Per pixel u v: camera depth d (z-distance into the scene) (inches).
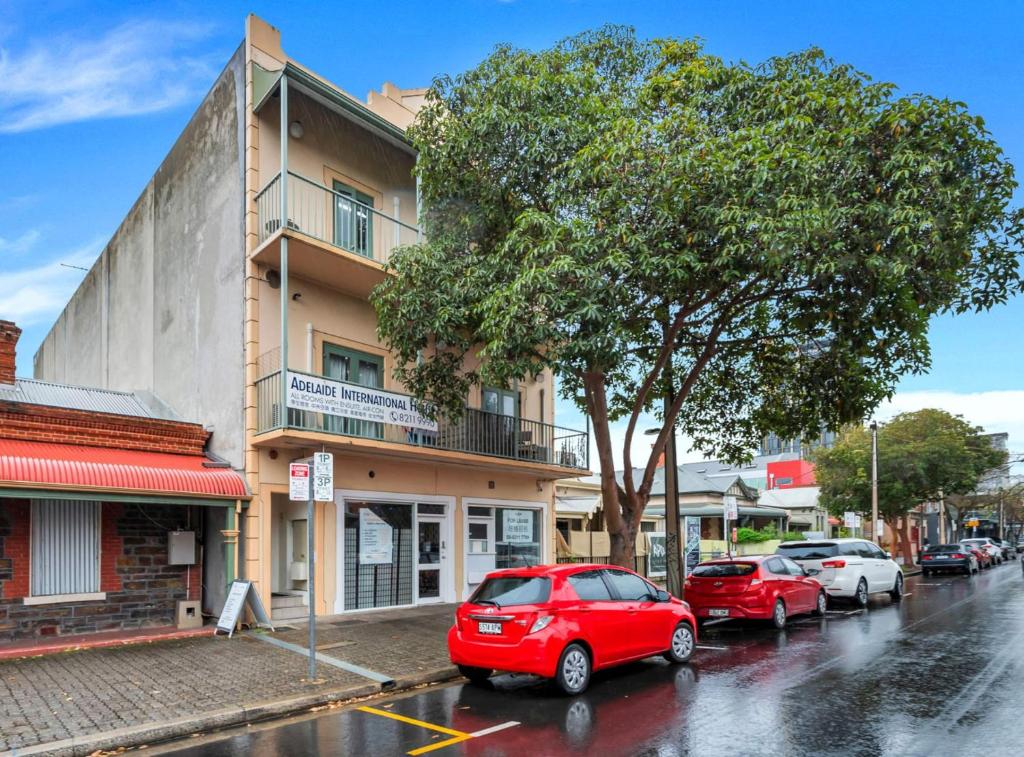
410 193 694.5
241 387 543.2
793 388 621.6
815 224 399.2
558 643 340.5
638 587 409.4
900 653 447.8
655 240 445.1
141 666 383.9
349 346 619.8
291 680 356.5
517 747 264.4
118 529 493.7
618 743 268.2
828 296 494.9
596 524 1100.5
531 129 487.8
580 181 460.1
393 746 267.0
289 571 592.7
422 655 421.7
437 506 667.4
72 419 488.1
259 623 498.3
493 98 496.1
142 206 738.8
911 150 430.6
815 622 611.8
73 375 949.8
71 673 367.9
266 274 558.9
